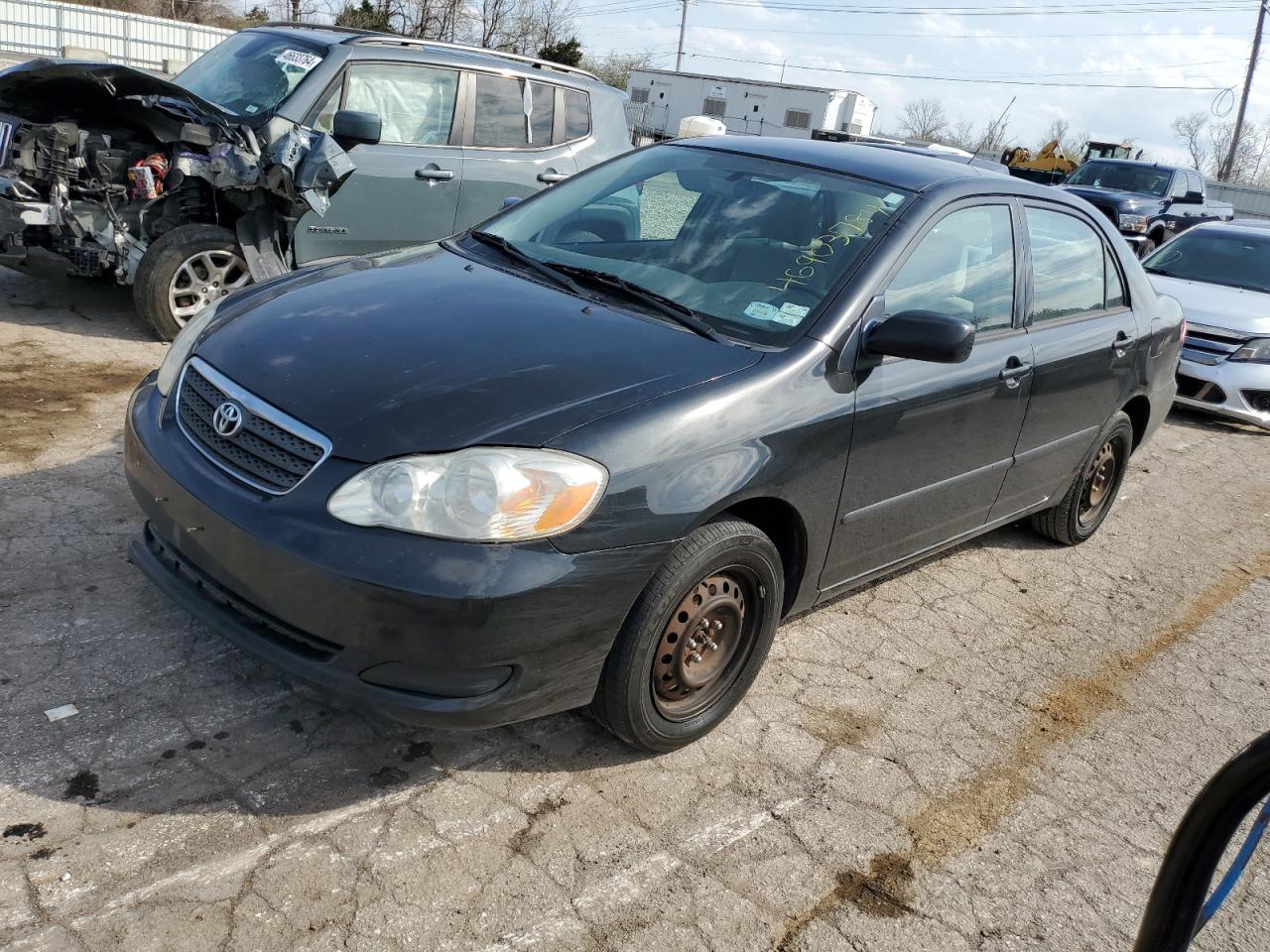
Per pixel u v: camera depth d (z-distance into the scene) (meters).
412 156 6.54
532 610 2.39
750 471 2.77
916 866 2.77
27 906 2.17
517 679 2.48
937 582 4.56
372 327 2.91
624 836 2.67
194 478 2.62
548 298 3.17
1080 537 5.16
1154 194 17.17
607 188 3.94
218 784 2.61
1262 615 4.74
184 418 2.81
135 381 5.34
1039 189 4.22
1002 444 3.91
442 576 2.32
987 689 3.73
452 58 6.75
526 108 7.12
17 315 6.22
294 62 6.43
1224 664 4.21
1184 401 8.19
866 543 3.45
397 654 2.37
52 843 2.34
